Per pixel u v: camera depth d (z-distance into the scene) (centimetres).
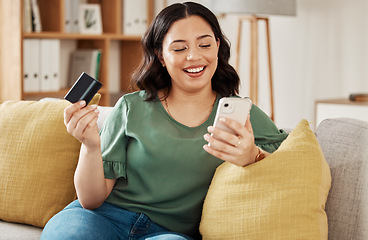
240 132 144
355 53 371
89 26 402
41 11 388
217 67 182
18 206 189
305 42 398
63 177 190
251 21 376
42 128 193
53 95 394
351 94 352
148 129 170
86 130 152
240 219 145
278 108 421
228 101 143
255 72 379
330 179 153
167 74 181
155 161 165
